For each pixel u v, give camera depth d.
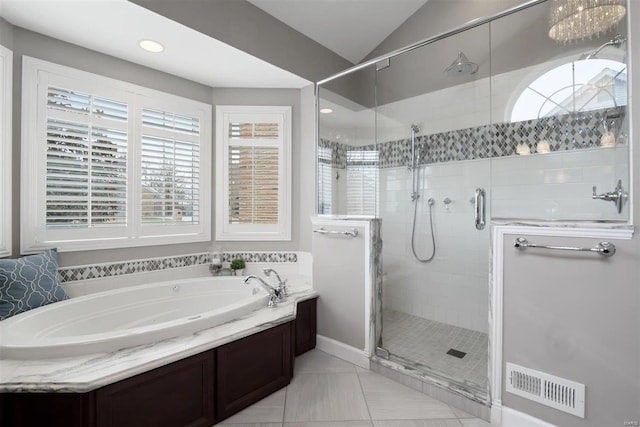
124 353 1.57
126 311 2.42
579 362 1.55
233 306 2.15
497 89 2.54
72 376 1.34
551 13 2.20
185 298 2.74
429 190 2.97
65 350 1.51
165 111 2.95
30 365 1.43
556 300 1.61
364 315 2.48
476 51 2.62
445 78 2.82
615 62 1.79
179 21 2.17
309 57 3.19
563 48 2.15
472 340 2.62
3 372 1.37
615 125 1.79
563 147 2.16
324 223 2.78
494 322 1.80
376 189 2.84
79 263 2.46
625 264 1.44
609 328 1.48
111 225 2.61
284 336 2.17
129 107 2.72
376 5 2.99
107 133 2.59
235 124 3.35
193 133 3.17
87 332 2.18
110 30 2.25
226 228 3.33
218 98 3.33
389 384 2.21
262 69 2.92
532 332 1.68
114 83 2.63
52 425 1.34
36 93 2.24
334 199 2.91
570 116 2.12
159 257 2.93
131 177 2.72
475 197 2.72
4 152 2.09
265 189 3.37
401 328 2.85
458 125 2.79
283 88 3.38
